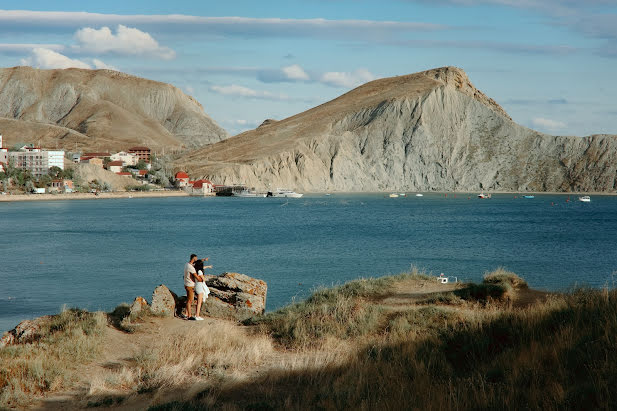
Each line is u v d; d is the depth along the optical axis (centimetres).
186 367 1364
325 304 1928
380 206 18262
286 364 1362
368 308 1822
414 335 1450
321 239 8038
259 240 7931
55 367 1338
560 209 17400
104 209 15762
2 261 5862
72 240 8000
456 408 895
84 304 3744
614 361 923
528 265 5256
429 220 12206
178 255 6291
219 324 1764
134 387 1252
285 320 1769
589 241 7688
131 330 1684
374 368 1217
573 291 1870
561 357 1033
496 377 1048
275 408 1071
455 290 2142
